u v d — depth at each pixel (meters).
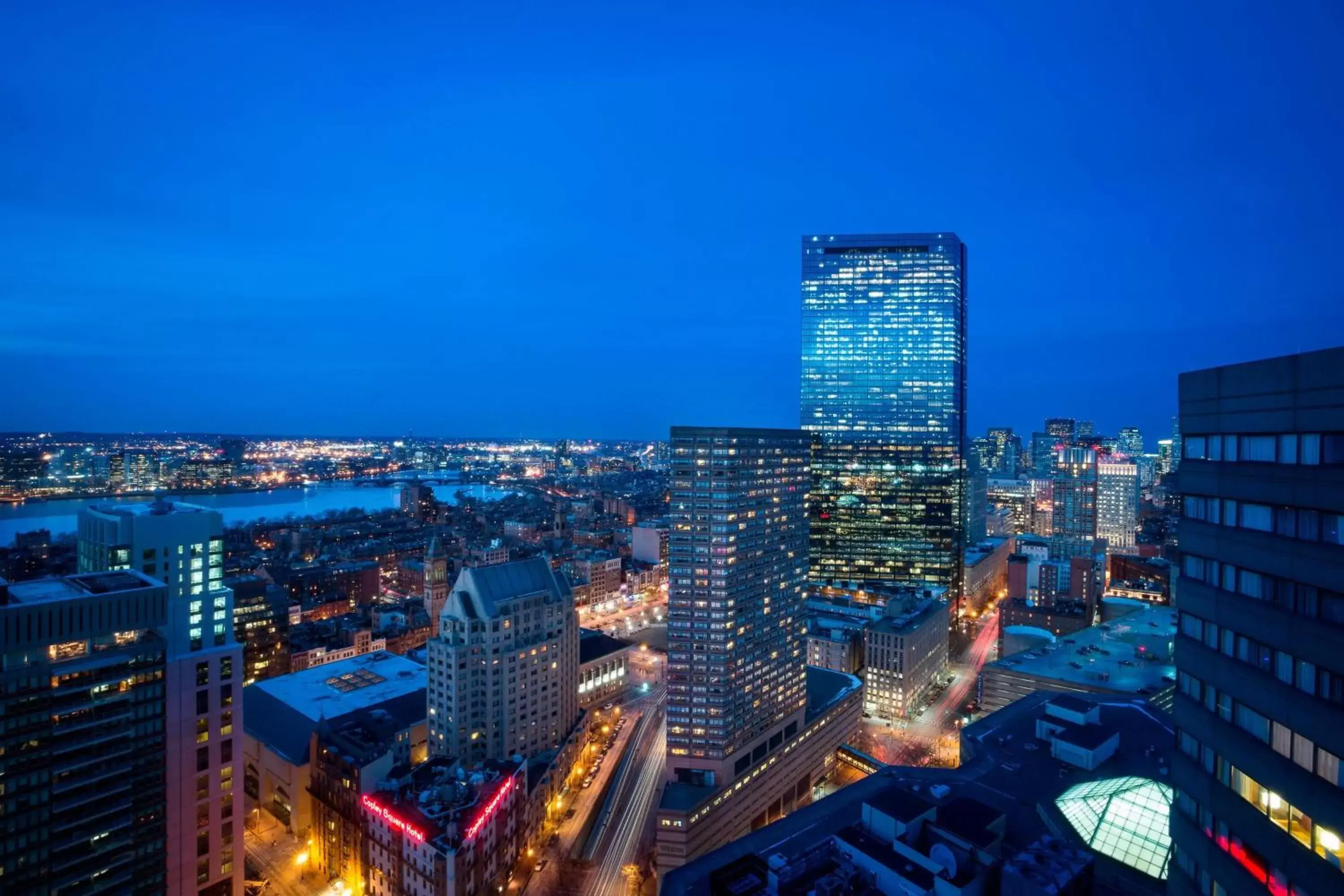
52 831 146.62
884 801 148.75
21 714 142.25
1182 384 72.94
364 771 198.25
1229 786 64.81
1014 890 116.62
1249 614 62.91
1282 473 59.34
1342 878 52.84
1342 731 53.00
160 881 162.88
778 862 135.00
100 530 181.50
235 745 181.00
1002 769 184.12
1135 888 137.50
